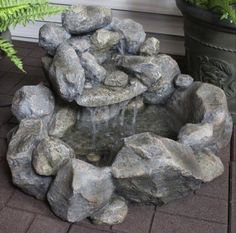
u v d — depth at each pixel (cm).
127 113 160
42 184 125
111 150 137
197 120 139
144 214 126
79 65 137
